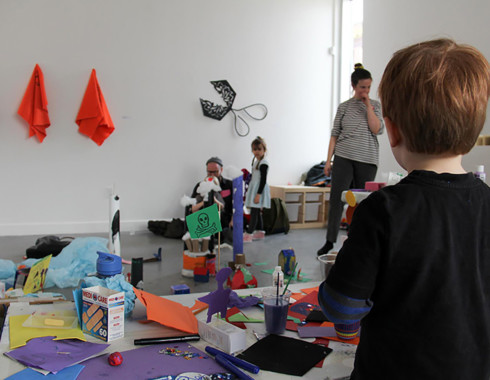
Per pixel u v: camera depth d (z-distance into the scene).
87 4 3.98
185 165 4.37
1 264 2.24
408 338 0.57
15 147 3.88
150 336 1.02
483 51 2.87
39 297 1.50
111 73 4.09
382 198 0.59
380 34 3.89
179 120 4.33
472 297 0.57
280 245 3.44
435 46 0.61
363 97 2.66
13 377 0.81
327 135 4.97
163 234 3.92
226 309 1.10
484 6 2.85
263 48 4.61
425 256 0.56
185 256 2.48
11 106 3.85
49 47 3.90
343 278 0.59
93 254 2.40
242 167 4.59
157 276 2.47
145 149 4.23
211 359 0.90
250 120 4.60
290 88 4.76
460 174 0.61
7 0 3.78
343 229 4.22
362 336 0.65
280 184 4.80
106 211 4.14
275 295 1.15
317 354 0.92
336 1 4.86
